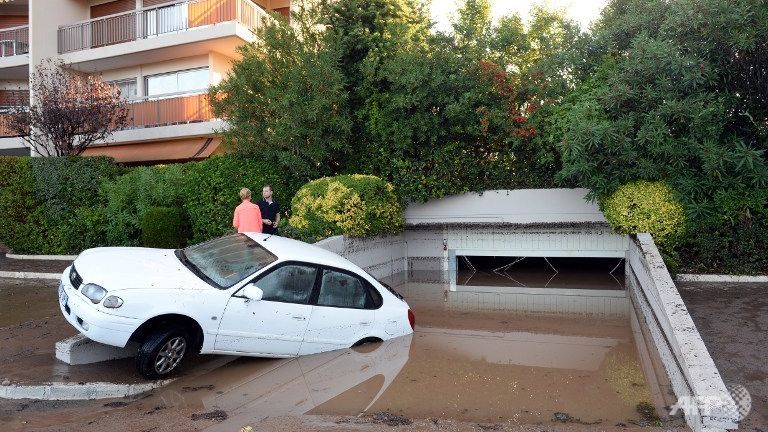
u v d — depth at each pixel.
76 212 14.29
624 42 10.82
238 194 12.18
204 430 4.36
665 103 9.13
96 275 5.71
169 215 12.54
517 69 12.69
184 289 5.71
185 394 5.23
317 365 6.04
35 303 8.89
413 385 5.39
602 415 4.67
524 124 11.66
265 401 5.00
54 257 14.12
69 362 5.81
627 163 9.84
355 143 13.57
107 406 4.97
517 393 5.17
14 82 21.84
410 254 13.59
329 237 10.30
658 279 7.17
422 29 13.94
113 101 15.59
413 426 4.41
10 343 6.56
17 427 4.46
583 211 12.14
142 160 17.53
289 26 13.36
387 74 12.31
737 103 9.90
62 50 19.11
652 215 9.62
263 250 6.65
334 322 6.55
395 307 7.18
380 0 13.78
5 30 20.53
